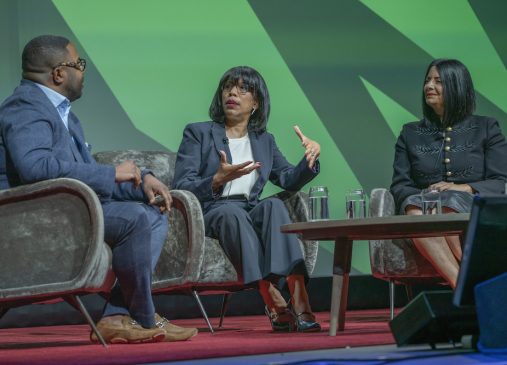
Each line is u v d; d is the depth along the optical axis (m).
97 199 4.20
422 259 6.20
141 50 9.11
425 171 6.73
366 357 3.15
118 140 9.01
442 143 6.73
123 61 9.05
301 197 6.14
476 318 3.43
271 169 6.50
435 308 3.35
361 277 9.39
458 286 3.21
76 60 4.79
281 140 9.52
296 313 5.39
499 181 6.42
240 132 6.47
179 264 5.55
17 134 4.39
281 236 5.48
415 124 6.91
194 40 9.27
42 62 4.70
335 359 3.12
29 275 4.24
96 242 4.16
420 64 9.93
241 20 9.42
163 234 4.98
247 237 5.57
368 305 9.38
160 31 9.17
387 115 9.81
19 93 4.57
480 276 3.22
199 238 5.46
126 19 9.09
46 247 4.24
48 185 4.22
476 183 6.39
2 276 4.25
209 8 9.33
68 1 8.91
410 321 3.41
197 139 6.38
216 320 8.15
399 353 3.28
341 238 5.12
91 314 8.07
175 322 7.92
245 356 3.51
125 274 4.52
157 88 9.14
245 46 9.44
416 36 9.94
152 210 4.97
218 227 5.73
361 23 9.80
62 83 4.75
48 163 4.35
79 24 8.95
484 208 3.12
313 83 9.63
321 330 5.54
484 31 10.08
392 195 6.57
